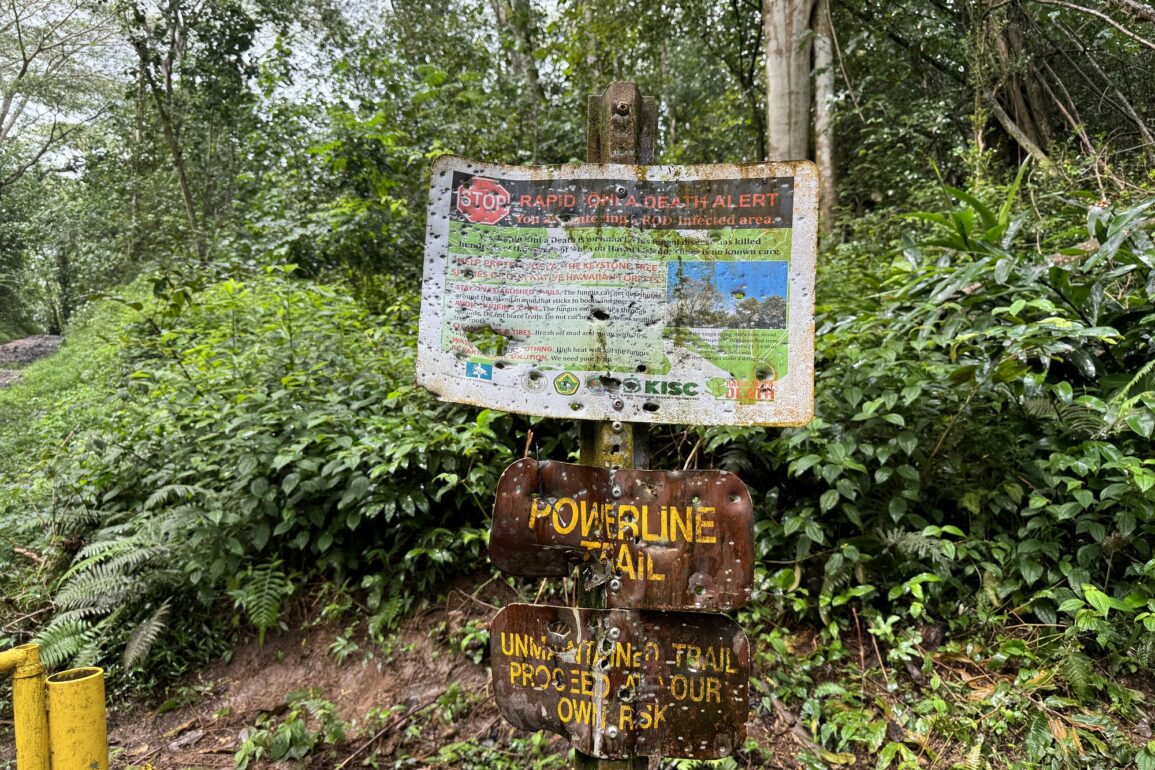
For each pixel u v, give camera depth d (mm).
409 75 9273
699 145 11023
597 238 1615
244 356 4047
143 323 6133
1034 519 2791
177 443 3754
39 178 28734
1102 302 3131
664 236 1594
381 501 3201
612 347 1613
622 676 1643
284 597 3277
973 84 7867
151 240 14227
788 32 8039
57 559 3504
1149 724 2324
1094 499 2738
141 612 3205
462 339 1668
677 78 12383
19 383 11188
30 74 20453
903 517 3012
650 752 1644
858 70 9641
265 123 9047
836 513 3119
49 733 1612
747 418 1565
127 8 13359
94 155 21172
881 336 3527
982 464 3035
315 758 2607
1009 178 7441
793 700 2594
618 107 1680
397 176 7906
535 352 1643
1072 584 2629
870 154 8438
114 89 21281
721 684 1609
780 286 1554
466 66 10547
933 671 2592
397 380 4102
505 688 1709
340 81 8703
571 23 9641
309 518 3318
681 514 1610
